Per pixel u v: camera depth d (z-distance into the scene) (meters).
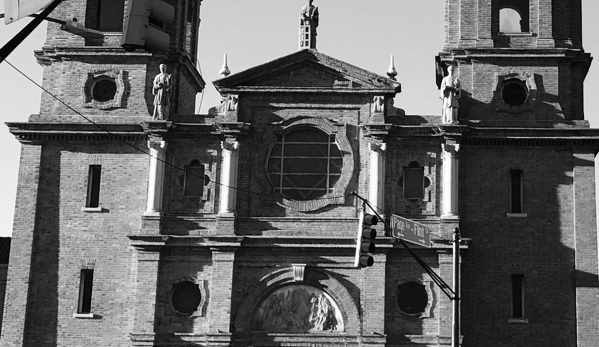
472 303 45.97
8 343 46.44
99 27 51.16
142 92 49.34
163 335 45.88
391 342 45.31
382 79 47.81
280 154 48.34
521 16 50.81
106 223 47.59
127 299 46.75
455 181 46.69
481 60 48.88
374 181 46.88
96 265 47.16
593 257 46.09
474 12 49.53
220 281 46.06
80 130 48.28
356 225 46.84
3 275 56.94
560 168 47.25
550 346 45.44
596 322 45.28
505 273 46.25
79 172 48.28
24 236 47.53
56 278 47.19
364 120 48.22
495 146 47.62
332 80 48.75
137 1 18.05
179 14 51.12
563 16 49.50
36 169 48.28
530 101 48.28
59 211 47.88
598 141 47.00
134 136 48.38
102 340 46.44
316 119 48.38
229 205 47.12
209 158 48.09
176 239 46.56
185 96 53.00
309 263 46.31
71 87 49.59
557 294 45.94
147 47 18.45
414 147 47.53
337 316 46.09
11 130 48.41
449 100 47.16
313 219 47.03
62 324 46.72
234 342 45.81
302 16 49.53
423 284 45.84
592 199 46.72
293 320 46.22
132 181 48.00
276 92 48.47
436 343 45.09
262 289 46.28
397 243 45.91
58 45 49.88
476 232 46.78
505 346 45.56
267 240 46.38
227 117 48.16
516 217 46.75
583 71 49.50
